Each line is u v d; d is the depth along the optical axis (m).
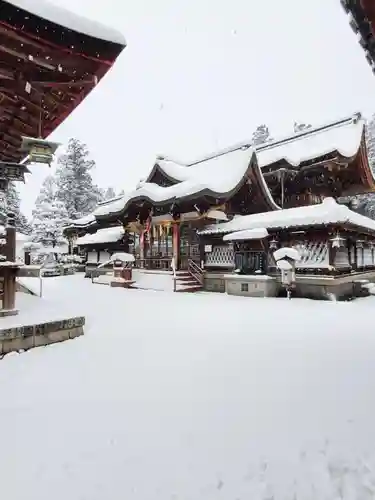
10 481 2.42
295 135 25.94
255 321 8.89
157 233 21.98
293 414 3.51
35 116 6.42
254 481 2.46
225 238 16.30
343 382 4.42
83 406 3.62
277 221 15.45
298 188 24.70
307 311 10.85
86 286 20.03
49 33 4.23
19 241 26.59
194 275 18.47
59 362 5.06
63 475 2.50
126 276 20.06
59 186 49.22
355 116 23.16
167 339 6.70
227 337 6.95
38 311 6.97
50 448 2.83
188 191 17.56
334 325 8.38
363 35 3.94
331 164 21.61
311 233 14.90
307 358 5.48
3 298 6.39
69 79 5.17
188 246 20.23
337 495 2.33
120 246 25.80
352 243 16.52
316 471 2.59
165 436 3.05
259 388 4.20
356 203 35.88
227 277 16.42
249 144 21.64
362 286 16.47
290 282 14.34
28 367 4.81
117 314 9.83
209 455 2.77
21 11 3.97
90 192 50.19
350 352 5.84
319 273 14.58
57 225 35.38
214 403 3.75
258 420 3.37
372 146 36.91
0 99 5.90
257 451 2.84
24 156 8.16
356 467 2.64
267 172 23.25
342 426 3.27
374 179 23.02
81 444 2.90
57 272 33.06
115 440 2.97
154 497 2.28
